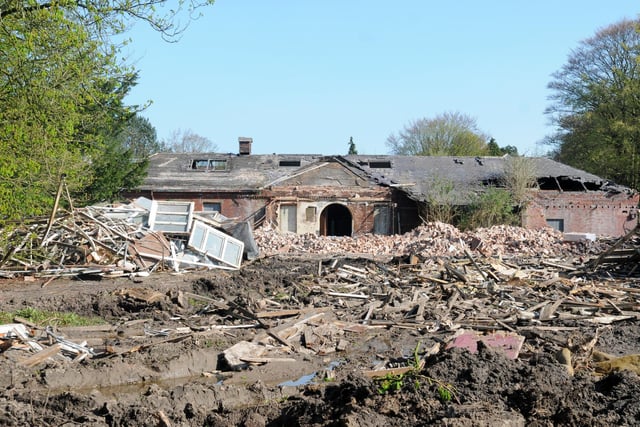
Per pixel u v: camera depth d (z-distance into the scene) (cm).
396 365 1213
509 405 839
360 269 2427
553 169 4831
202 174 4691
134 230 2484
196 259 2527
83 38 1706
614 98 5247
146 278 2244
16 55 1650
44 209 2197
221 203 4481
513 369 941
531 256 3084
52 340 1306
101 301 1759
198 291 2025
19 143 1756
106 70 1883
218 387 1030
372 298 1964
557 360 1074
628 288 2114
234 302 1781
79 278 2206
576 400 838
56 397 964
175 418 895
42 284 2075
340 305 1869
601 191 4509
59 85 1761
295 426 844
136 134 8088
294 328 1482
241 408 948
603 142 5306
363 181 4541
